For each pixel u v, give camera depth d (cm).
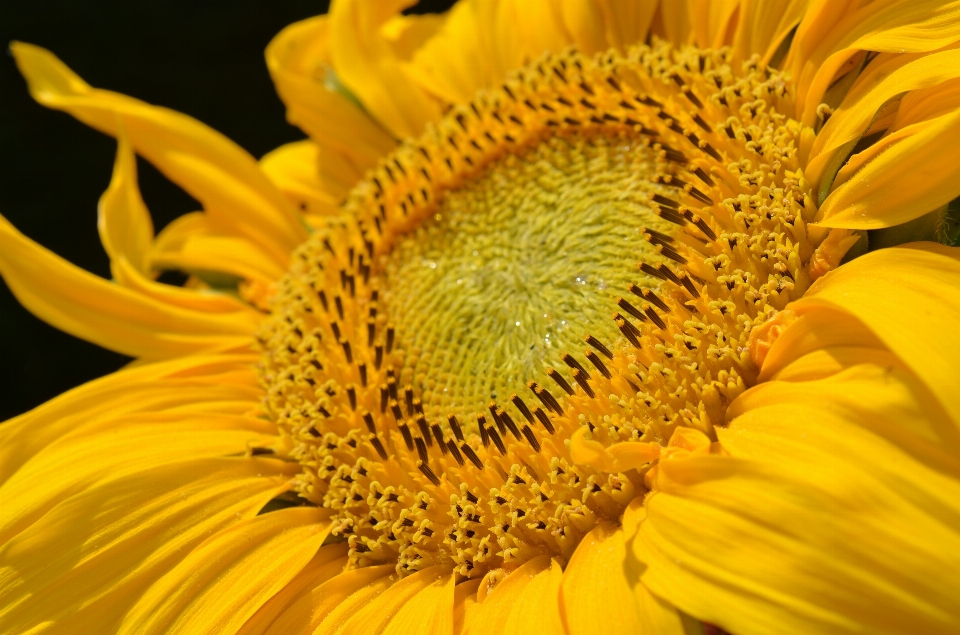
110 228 47
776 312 40
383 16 49
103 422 44
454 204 45
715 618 37
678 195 42
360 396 43
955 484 36
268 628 41
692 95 43
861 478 37
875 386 37
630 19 45
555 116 45
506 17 47
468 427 42
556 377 41
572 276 43
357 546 41
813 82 41
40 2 62
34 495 42
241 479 43
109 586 41
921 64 39
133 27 64
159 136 48
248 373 45
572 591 38
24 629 41
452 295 44
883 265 39
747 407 39
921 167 39
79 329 46
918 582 36
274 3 65
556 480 40
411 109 48
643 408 40
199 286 49
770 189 41
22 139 59
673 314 41
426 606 40
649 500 39
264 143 61
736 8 43
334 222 46
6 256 45
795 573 37
